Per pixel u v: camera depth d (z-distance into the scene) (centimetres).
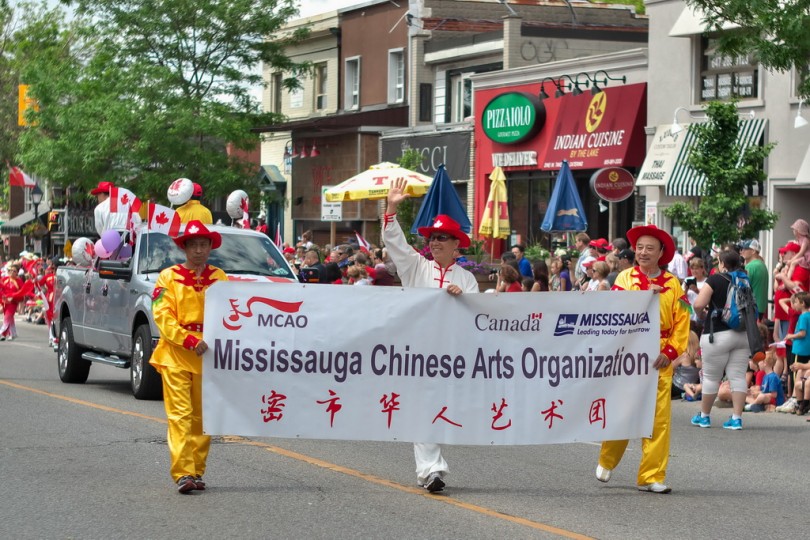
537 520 842
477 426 938
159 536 781
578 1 4047
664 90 2578
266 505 878
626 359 953
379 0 3969
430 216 2269
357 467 1052
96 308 1655
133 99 3734
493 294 936
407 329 933
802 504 945
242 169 3928
